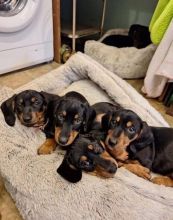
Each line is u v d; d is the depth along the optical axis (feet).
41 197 2.38
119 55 5.69
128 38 6.46
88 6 7.77
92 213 2.28
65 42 7.03
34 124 2.99
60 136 2.61
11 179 2.50
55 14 5.91
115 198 2.35
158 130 2.97
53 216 2.31
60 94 3.94
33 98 2.93
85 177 2.49
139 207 2.32
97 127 2.94
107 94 3.94
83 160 2.43
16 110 2.96
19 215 2.63
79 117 2.75
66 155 2.54
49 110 3.04
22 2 5.01
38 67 6.21
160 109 4.79
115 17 7.26
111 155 2.72
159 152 2.82
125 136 2.62
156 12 4.59
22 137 2.97
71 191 2.38
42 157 2.71
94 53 5.98
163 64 4.37
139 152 2.77
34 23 5.49
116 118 2.73
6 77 5.57
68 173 2.42
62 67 4.19
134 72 5.69
